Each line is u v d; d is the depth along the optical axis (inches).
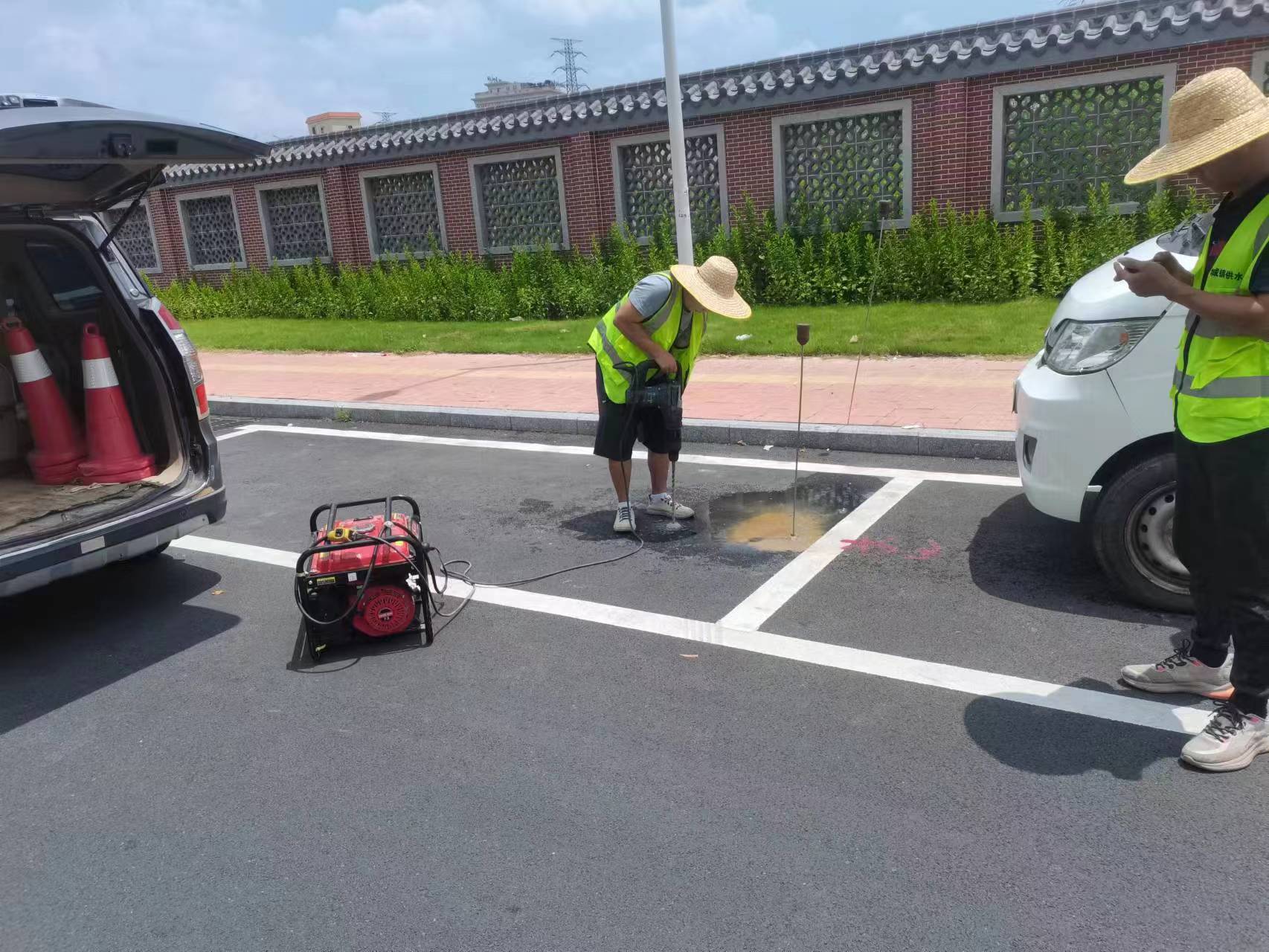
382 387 411.2
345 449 325.4
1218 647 131.6
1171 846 108.0
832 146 560.1
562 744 135.9
